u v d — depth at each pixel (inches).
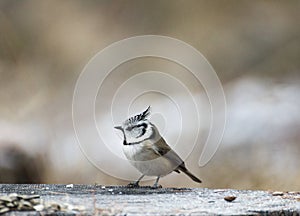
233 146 526.9
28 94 689.6
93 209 226.5
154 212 224.5
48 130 565.3
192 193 271.3
